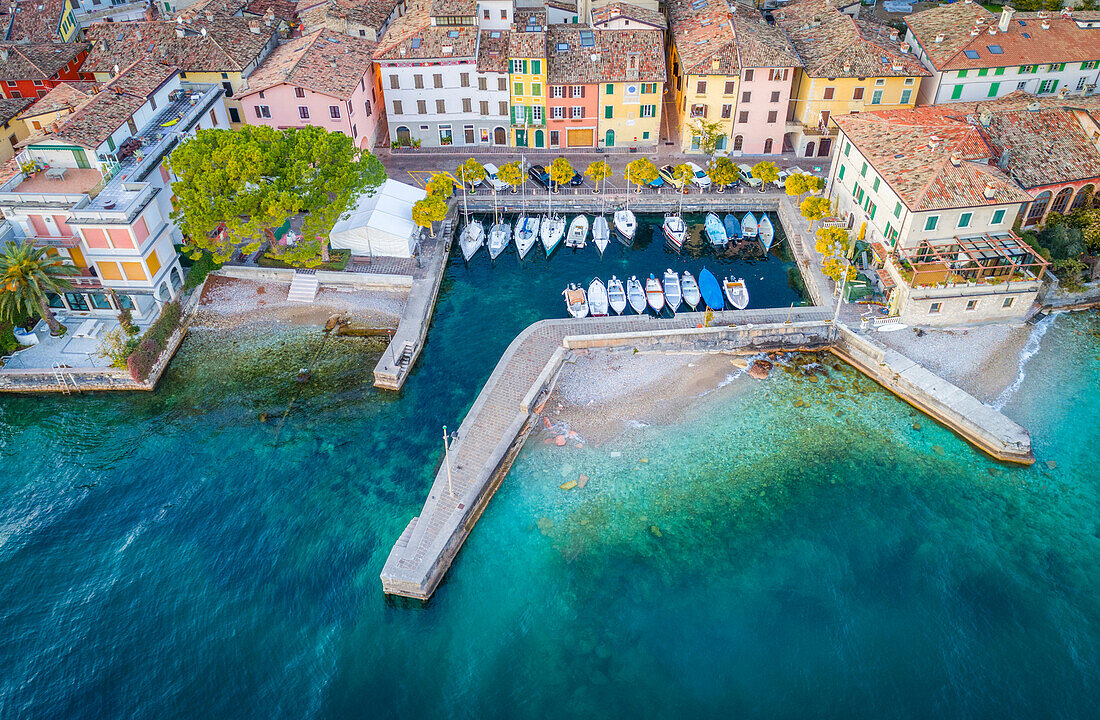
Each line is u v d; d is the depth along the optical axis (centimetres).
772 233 8194
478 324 7206
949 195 6750
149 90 7794
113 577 5169
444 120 9312
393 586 5003
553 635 4881
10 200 6550
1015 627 4881
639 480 5791
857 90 8756
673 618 4956
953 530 5444
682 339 6800
